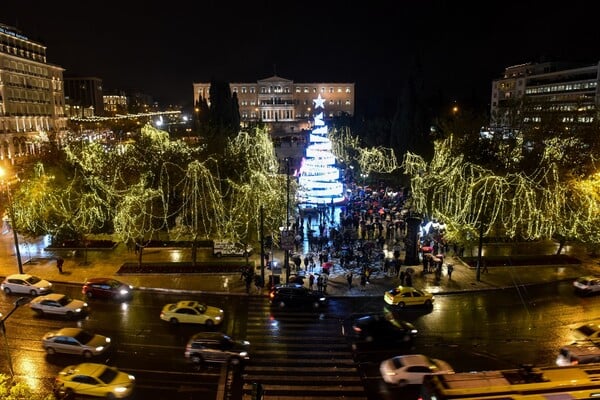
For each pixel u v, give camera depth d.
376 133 88.00
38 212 38.38
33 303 27.41
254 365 22.09
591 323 24.70
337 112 173.38
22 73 98.31
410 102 65.81
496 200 36.78
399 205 53.50
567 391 13.68
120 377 19.73
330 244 41.66
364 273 32.59
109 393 19.14
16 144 93.56
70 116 127.25
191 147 47.47
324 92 172.38
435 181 45.38
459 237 36.44
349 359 22.73
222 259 38.00
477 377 14.26
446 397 13.48
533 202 37.53
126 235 36.72
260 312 28.50
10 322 26.55
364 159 70.00
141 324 26.58
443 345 24.12
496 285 32.69
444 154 48.72
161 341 24.53
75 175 40.78
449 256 39.12
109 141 96.69
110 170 41.28
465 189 40.66
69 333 22.97
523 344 24.16
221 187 38.16
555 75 109.00
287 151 105.50
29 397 13.45
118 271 34.84
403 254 39.41
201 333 23.28
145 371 21.50
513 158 42.19
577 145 42.38
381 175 66.19
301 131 154.88
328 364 22.23
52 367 21.70
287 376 21.12
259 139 66.56
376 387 20.28
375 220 46.94
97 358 22.59
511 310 28.69
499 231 39.28
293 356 22.98
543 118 49.84
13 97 94.50
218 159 39.41
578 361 20.77
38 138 90.75
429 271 35.50
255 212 35.53
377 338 24.11
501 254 39.41
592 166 40.06
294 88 171.38
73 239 39.94
